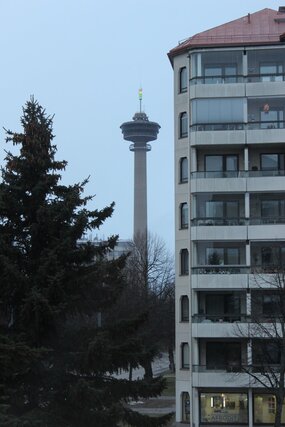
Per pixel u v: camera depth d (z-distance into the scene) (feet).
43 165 80.38
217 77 179.52
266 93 177.68
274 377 139.64
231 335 166.40
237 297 174.19
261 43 180.14
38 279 75.00
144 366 81.61
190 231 177.06
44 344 76.43
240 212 179.42
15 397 73.82
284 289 146.20
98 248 81.61
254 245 176.35
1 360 69.77
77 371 77.56
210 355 172.65
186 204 181.88
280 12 197.67
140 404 204.44
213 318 170.30
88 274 77.97
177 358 176.86
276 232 173.06
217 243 178.09
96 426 76.02
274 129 175.63
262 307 167.32
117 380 79.97
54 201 81.05
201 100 178.60
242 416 167.84
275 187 174.70
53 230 78.54
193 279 172.04
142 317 82.94
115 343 80.02
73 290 78.18
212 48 180.75
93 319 104.42
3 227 79.41
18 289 74.69
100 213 80.84
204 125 177.78
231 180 175.94
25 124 81.25
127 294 248.73
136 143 520.83
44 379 75.72
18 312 75.51
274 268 161.27
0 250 76.28
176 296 180.75
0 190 77.20
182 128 185.37
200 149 181.88
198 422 167.63
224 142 176.45
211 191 175.94
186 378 173.58
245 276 169.78
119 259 82.94
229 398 168.96
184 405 173.68
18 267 76.43
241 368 155.74
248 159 178.91
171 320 280.92
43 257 75.97
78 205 80.74
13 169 80.33
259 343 157.79
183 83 186.60
